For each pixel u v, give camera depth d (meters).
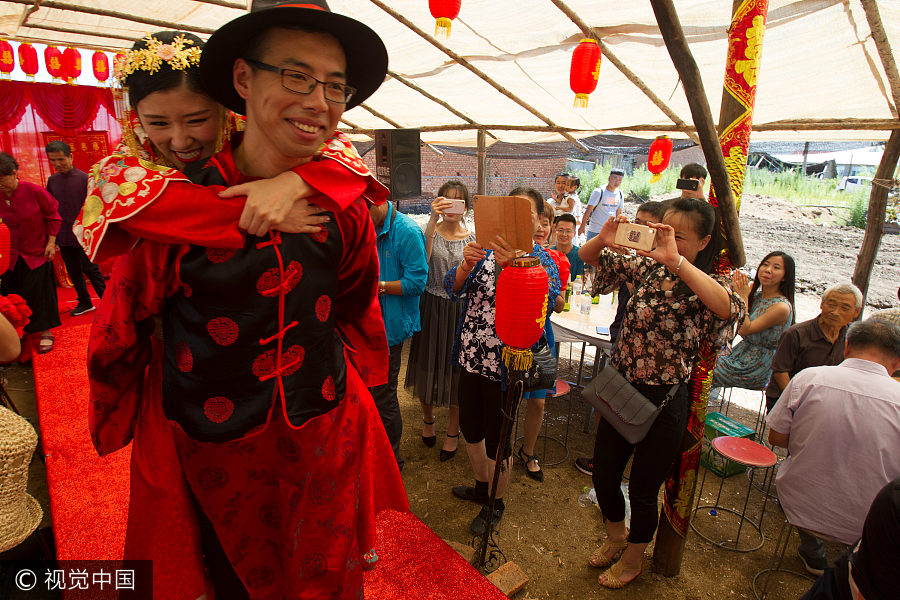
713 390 4.95
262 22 0.84
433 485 3.42
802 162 14.49
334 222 1.08
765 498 3.34
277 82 0.87
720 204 2.15
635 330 2.37
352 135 7.87
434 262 3.54
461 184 3.63
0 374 3.96
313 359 1.10
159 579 1.09
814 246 10.66
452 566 2.34
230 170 0.96
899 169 3.67
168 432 1.10
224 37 0.85
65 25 4.94
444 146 9.30
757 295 4.00
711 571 2.79
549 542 2.94
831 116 3.81
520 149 9.10
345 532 1.21
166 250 0.94
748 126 2.24
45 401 3.56
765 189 13.84
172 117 0.96
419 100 5.58
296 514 1.14
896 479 1.44
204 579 1.17
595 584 2.65
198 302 0.96
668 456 2.37
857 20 2.82
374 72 1.07
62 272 6.74
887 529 1.37
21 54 5.18
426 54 4.43
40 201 4.38
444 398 3.66
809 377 2.46
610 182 7.44
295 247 1.00
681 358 2.29
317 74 0.88
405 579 2.25
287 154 0.94
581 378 4.86
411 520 2.64
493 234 1.95
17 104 6.94
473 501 3.25
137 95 0.96
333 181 1.03
